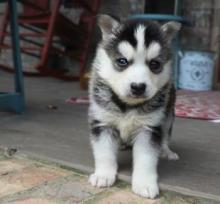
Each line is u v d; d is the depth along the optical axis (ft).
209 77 7.22
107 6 8.55
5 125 4.33
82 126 4.38
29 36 8.36
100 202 2.67
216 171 3.22
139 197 2.75
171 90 3.21
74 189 2.84
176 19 6.39
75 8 8.50
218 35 7.57
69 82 7.73
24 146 3.63
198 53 7.09
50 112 5.01
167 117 3.13
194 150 3.73
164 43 2.96
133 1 8.29
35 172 3.10
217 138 4.14
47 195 2.74
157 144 2.95
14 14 4.80
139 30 2.87
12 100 4.80
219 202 2.72
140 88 2.76
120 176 3.00
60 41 8.59
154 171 2.91
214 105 5.67
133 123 2.97
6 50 8.98
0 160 3.34
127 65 2.84
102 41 3.06
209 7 7.56
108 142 2.99
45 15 7.91
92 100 3.04
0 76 8.18
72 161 3.28
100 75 2.98
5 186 2.86
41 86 7.10
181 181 2.99
